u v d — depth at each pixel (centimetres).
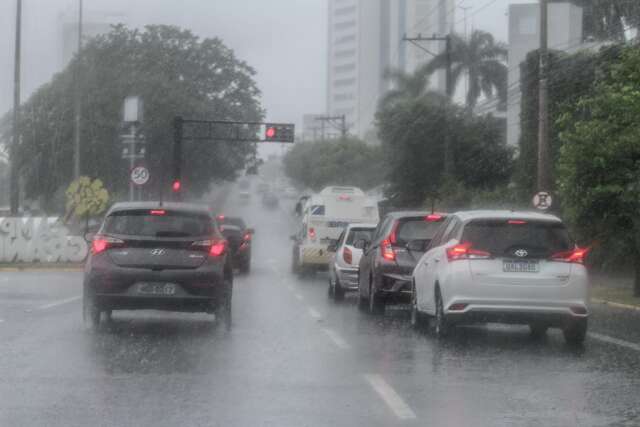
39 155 7975
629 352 1617
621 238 2916
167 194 8438
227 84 9219
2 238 4459
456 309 1698
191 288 1812
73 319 2038
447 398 1178
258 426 1018
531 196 5194
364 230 2856
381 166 7750
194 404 1128
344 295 2859
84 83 7988
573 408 1120
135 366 1402
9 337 1728
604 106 2831
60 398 1155
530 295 1681
